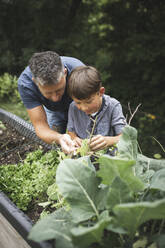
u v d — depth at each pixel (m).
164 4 3.70
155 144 2.64
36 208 1.50
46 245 1.04
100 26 4.50
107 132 1.61
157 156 1.37
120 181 0.85
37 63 1.38
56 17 4.69
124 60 4.16
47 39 4.57
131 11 4.06
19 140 2.38
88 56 4.15
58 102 1.88
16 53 4.41
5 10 4.50
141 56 3.86
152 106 3.52
